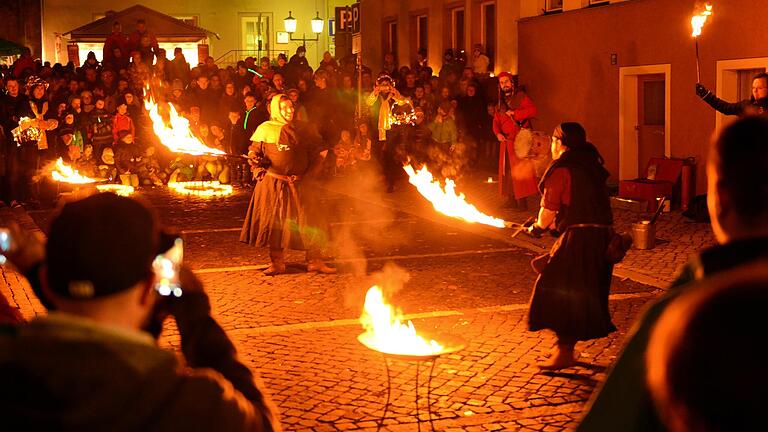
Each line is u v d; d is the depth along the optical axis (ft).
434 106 68.90
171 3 123.75
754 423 3.88
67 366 5.52
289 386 20.58
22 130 52.16
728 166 6.92
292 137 32.78
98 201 6.37
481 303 28.76
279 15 125.08
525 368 21.79
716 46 48.85
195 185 65.51
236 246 39.99
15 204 52.37
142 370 5.74
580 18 58.85
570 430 17.89
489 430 17.89
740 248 6.66
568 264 20.77
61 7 120.37
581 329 20.74
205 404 5.96
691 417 4.08
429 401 18.12
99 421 5.48
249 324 26.27
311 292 30.48
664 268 33.73
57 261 6.18
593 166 20.97
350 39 98.99
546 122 63.00
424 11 84.43
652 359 4.40
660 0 52.19
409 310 27.94
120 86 68.59
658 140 54.70
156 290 7.15
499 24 70.74
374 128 65.62
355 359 22.56
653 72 53.11
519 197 49.49
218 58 125.08
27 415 5.40
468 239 41.11
